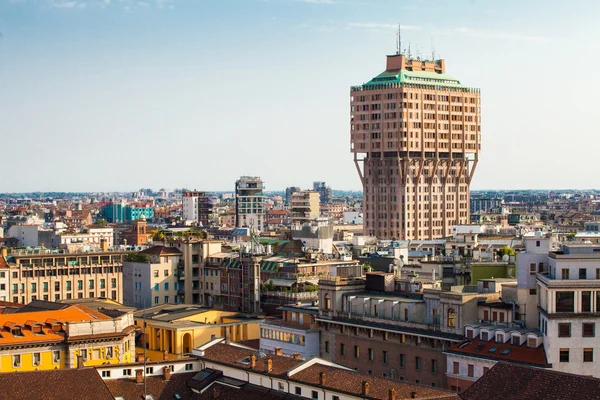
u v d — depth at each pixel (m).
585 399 144.00
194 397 188.88
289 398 176.25
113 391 188.62
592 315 178.12
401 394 160.00
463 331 197.12
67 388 179.25
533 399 148.12
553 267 183.50
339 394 167.75
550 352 177.75
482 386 155.75
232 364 191.25
